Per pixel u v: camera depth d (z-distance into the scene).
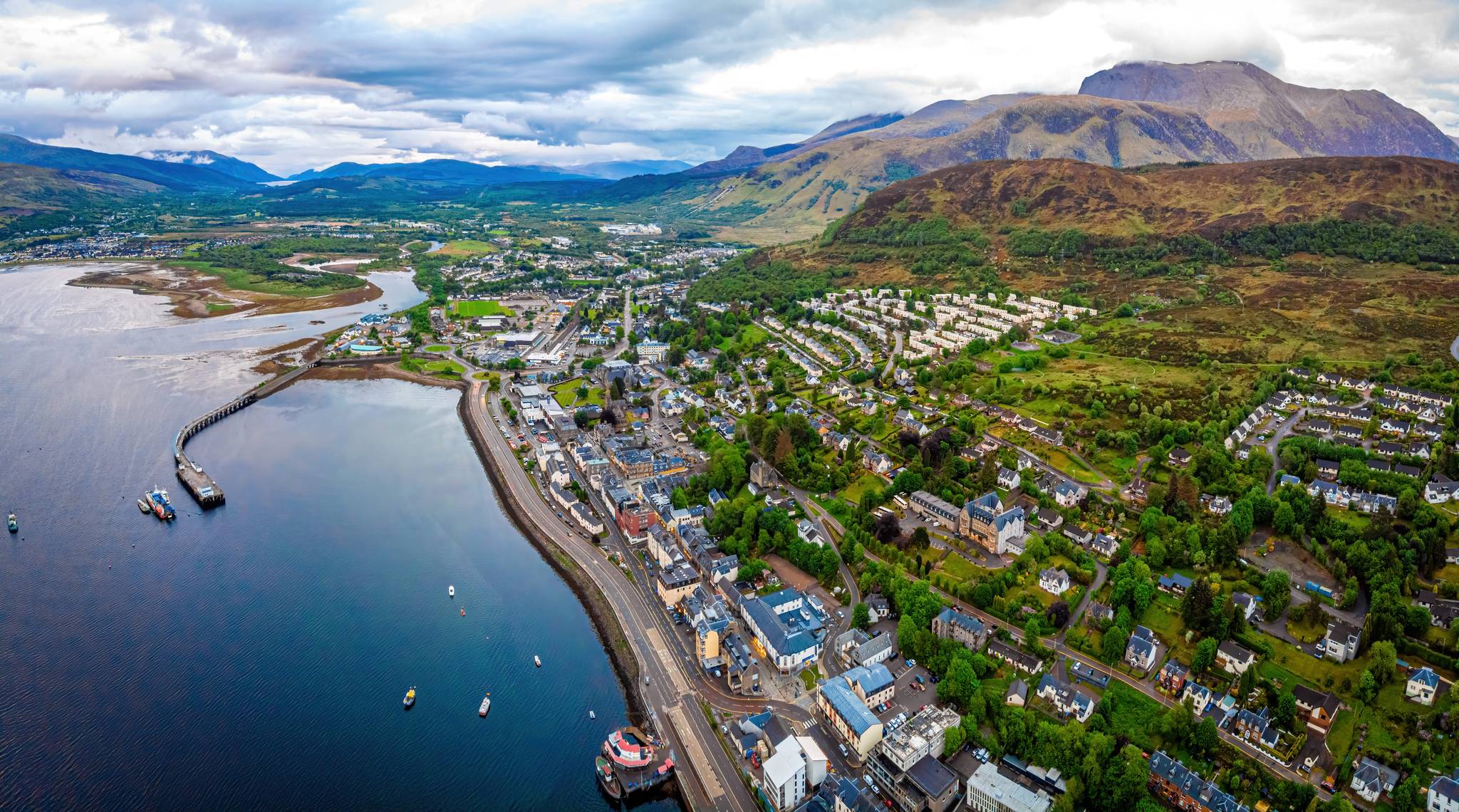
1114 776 195.88
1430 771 195.75
